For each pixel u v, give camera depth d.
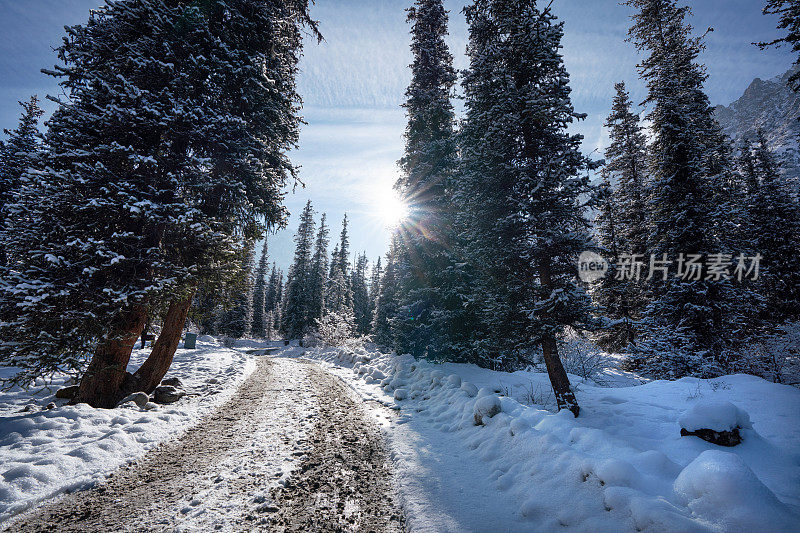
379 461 5.64
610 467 3.65
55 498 4.04
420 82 16.70
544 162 8.41
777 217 21.33
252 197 10.85
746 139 23.77
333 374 14.70
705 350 11.89
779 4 9.48
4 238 7.04
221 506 4.04
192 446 5.95
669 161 14.48
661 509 2.88
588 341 14.55
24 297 6.50
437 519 3.79
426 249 14.27
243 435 6.57
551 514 3.67
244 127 9.66
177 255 8.68
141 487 4.45
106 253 7.18
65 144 7.35
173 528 3.56
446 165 15.55
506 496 4.33
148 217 7.53
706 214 13.55
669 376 11.57
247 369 14.65
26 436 5.32
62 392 8.31
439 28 17.09
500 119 8.66
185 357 14.57
